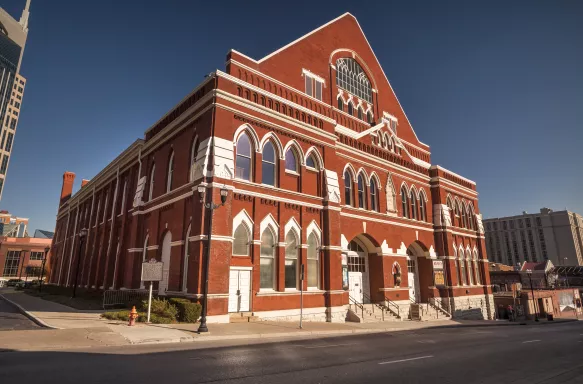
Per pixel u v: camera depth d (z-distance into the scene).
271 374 8.33
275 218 20.66
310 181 23.12
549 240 135.12
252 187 19.77
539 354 12.88
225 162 18.50
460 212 37.81
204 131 19.34
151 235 23.25
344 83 31.05
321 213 23.22
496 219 147.62
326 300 22.06
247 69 21.34
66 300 26.45
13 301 27.81
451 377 8.70
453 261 33.75
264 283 19.70
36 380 7.25
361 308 24.70
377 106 33.59
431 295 31.70
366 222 27.30
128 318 16.47
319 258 22.48
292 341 14.05
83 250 38.72
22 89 141.00
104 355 9.91
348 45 32.16
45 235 133.12
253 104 20.47
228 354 10.70
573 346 15.35
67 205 51.25
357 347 13.08
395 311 27.42
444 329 22.61
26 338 11.77
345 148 26.94
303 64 26.88
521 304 47.59
